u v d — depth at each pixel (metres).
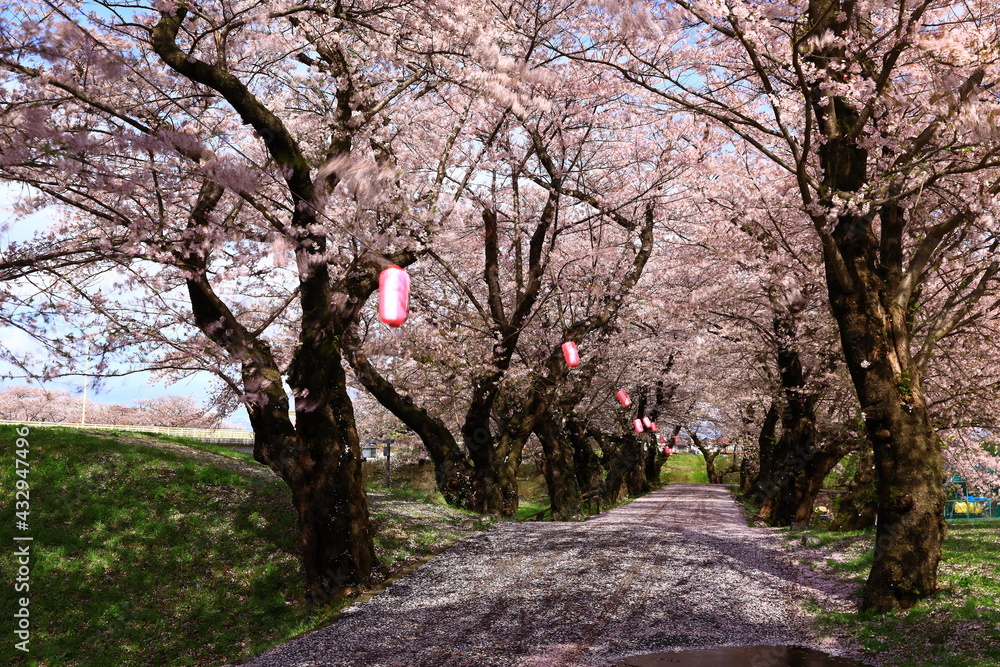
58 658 10.78
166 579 12.86
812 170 16.38
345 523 12.18
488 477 20.42
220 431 36.00
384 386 20.25
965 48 9.20
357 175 9.61
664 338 27.78
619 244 23.30
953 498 27.16
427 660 8.42
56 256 9.96
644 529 18.00
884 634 8.80
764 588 11.66
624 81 17.77
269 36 12.95
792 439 21.64
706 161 19.25
